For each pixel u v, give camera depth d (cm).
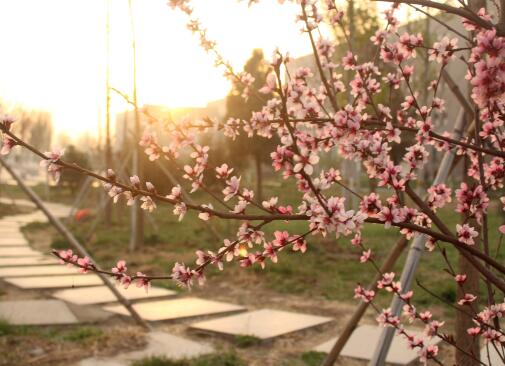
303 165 165
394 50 226
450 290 812
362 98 250
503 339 252
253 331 646
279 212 199
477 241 307
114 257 1308
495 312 247
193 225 1984
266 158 2856
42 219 2642
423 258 1157
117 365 523
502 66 142
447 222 1519
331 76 262
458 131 421
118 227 2023
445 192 231
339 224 171
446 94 2097
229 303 851
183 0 241
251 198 201
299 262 1143
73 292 891
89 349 570
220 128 227
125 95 222
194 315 747
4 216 2730
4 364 513
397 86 253
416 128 244
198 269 209
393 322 282
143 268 1145
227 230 1678
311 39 220
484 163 261
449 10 192
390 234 1560
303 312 784
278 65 173
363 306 423
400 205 209
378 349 386
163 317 726
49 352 556
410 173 208
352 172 1909
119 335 621
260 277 1025
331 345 603
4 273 1054
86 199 3650
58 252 207
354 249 1292
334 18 254
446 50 219
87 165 4009
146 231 1861
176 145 218
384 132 240
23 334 616
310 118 214
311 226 191
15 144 183
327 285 957
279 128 225
